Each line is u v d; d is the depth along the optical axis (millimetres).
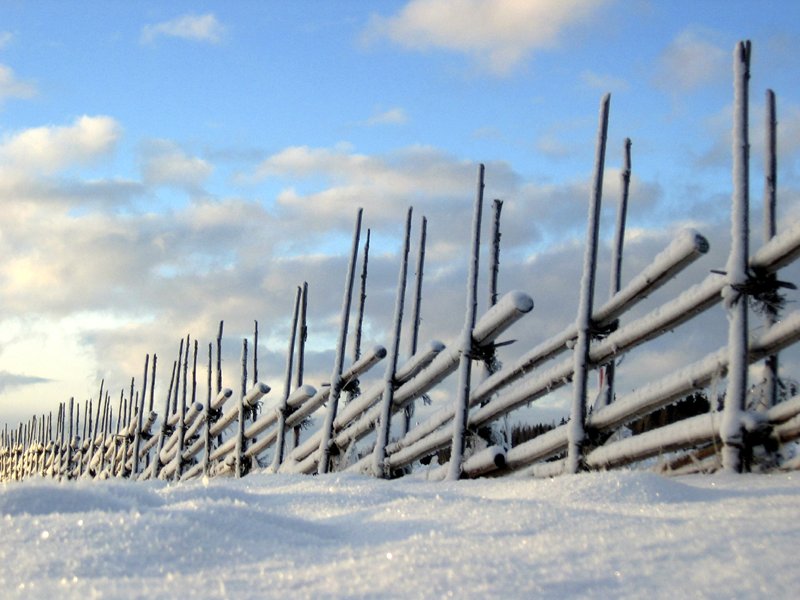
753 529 3021
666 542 2918
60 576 2865
